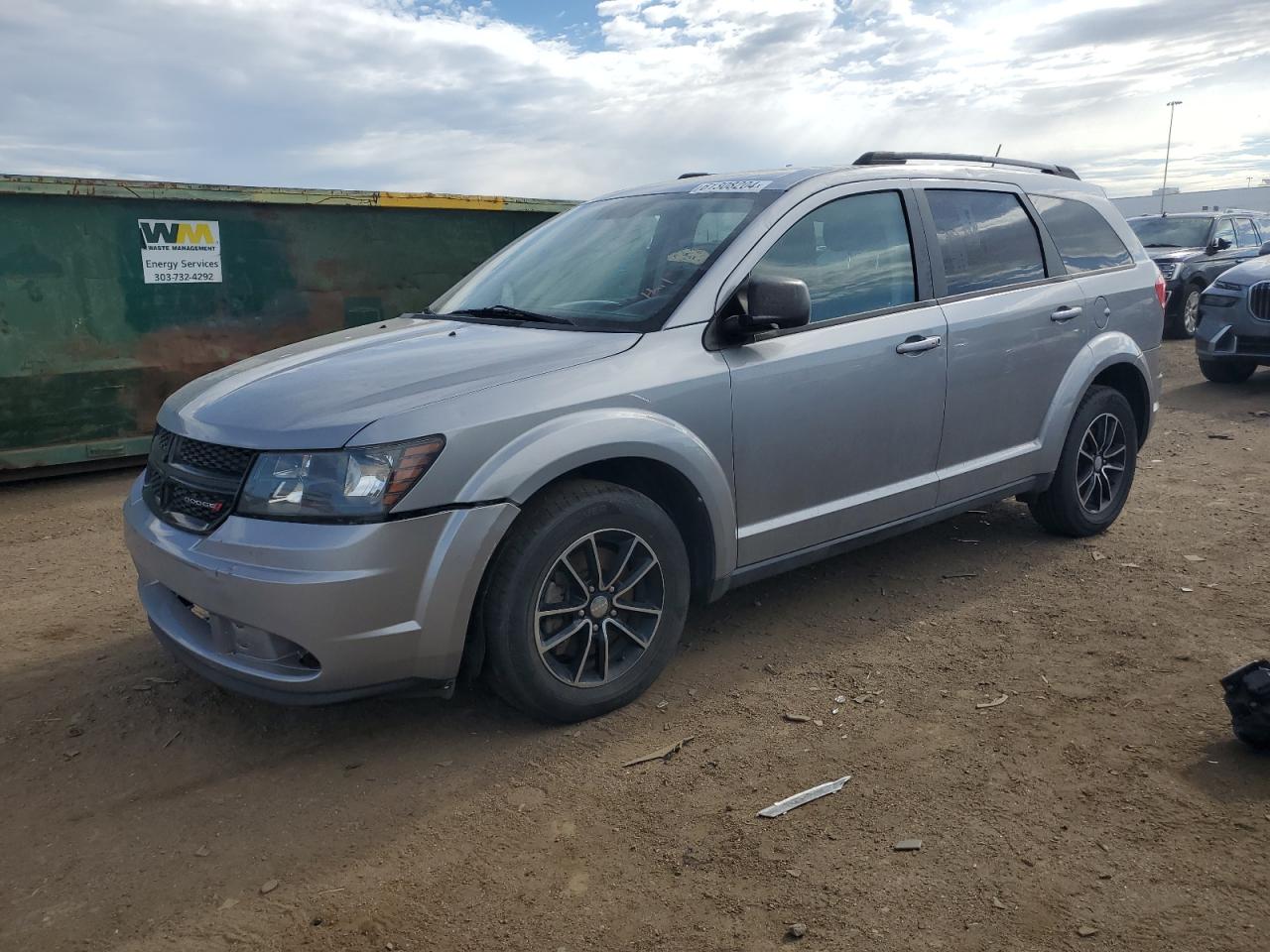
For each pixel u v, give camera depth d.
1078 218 5.13
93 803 2.98
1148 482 6.47
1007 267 4.64
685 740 3.22
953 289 4.34
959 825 2.70
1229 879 2.45
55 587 4.94
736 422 3.53
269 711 3.51
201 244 7.62
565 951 2.29
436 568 2.90
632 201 4.36
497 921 2.40
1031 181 4.95
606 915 2.40
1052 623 4.11
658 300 3.58
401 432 2.87
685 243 3.82
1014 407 4.57
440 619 2.94
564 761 3.12
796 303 3.38
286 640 2.88
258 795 2.99
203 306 7.71
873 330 3.96
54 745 3.32
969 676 3.63
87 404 7.34
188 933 2.39
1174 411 9.02
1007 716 3.32
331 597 2.79
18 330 7.01
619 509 3.24
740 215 3.82
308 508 2.84
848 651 3.88
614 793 2.93
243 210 7.77
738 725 3.31
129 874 2.63
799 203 3.86
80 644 4.17
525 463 3.01
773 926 2.34
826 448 3.84
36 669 3.91
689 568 3.58
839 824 2.73
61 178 6.96
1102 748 3.09
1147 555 4.91
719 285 3.59
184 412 3.33
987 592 4.47
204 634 3.19
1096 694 3.46
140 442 7.52
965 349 4.28
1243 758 3.00
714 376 3.47
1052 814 2.74
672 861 2.60
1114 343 5.00
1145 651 3.80
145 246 7.39
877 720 3.32
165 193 7.35
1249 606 4.22
